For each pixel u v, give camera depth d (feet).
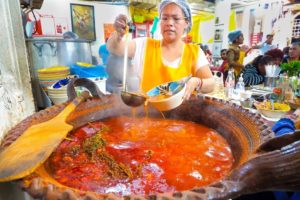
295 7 8.37
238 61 10.23
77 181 2.67
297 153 1.60
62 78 7.77
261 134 2.92
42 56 7.91
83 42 9.21
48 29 11.43
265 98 6.93
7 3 3.71
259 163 1.71
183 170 2.97
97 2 12.64
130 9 12.98
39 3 7.57
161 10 5.77
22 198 3.45
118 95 5.30
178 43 6.26
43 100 7.95
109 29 13.35
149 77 5.96
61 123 3.36
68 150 3.48
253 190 1.71
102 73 8.62
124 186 2.60
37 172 2.32
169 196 1.64
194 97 4.90
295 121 3.84
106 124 4.76
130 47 6.07
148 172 2.88
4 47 3.67
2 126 3.19
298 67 6.70
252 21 9.81
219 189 1.67
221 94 7.48
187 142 3.86
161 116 5.22
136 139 3.95
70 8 11.92
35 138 2.83
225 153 3.51
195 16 12.16
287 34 8.78
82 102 4.62
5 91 3.44
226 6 10.75
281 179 1.63
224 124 4.15
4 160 2.37
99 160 3.18
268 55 9.33
